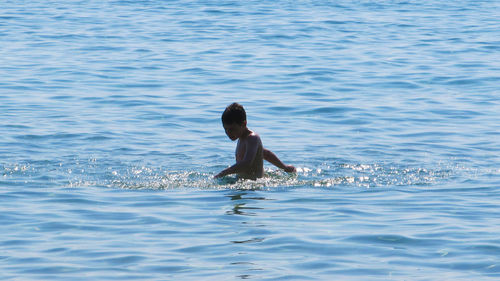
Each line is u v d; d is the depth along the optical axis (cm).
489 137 4534
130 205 3098
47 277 2270
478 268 2333
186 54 7725
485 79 6488
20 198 3189
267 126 4866
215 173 3703
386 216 2928
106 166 3825
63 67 6944
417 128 4800
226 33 9169
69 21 10169
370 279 2247
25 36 8775
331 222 2844
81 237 2662
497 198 3203
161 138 4503
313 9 11756
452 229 2736
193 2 12662
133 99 5666
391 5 12519
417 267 2348
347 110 5341
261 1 12888
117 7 11950
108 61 7294
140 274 2295
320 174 3694
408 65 7169
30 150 4141
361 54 7781
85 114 5141
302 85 6253
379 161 3972
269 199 3209
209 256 2459
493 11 11688
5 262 2400
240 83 6322
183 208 3056
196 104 5519
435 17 10919
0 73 6594
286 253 2483
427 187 3425
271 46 8262
